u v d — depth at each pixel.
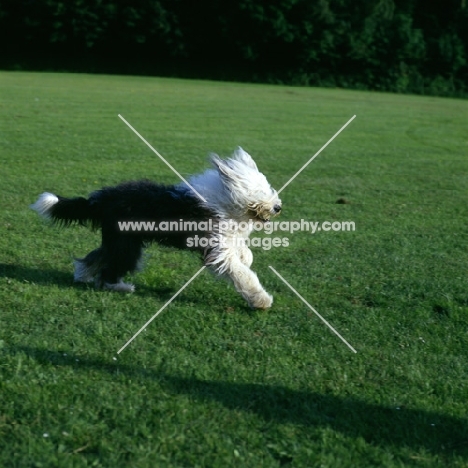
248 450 3.83
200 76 48.31
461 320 5.95
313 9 46.62
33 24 45.50
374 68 48.03
